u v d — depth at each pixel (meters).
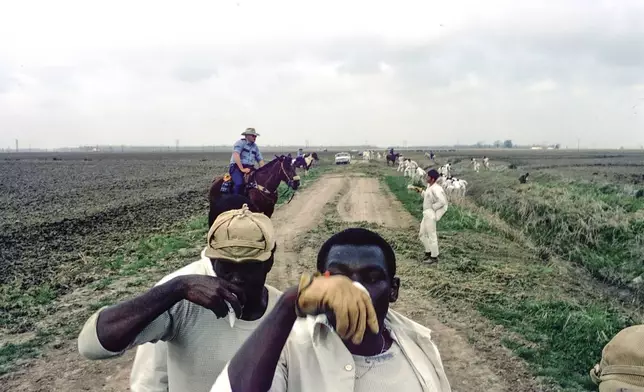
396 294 1.82
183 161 80.62
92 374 6.42
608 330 7.44
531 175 30.50
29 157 110.50
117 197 25.86
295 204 22.61
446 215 17.50
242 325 2.51
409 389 1.67
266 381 1.37
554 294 9.39
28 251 12.90
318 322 1.33
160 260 12.00
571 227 13.88
